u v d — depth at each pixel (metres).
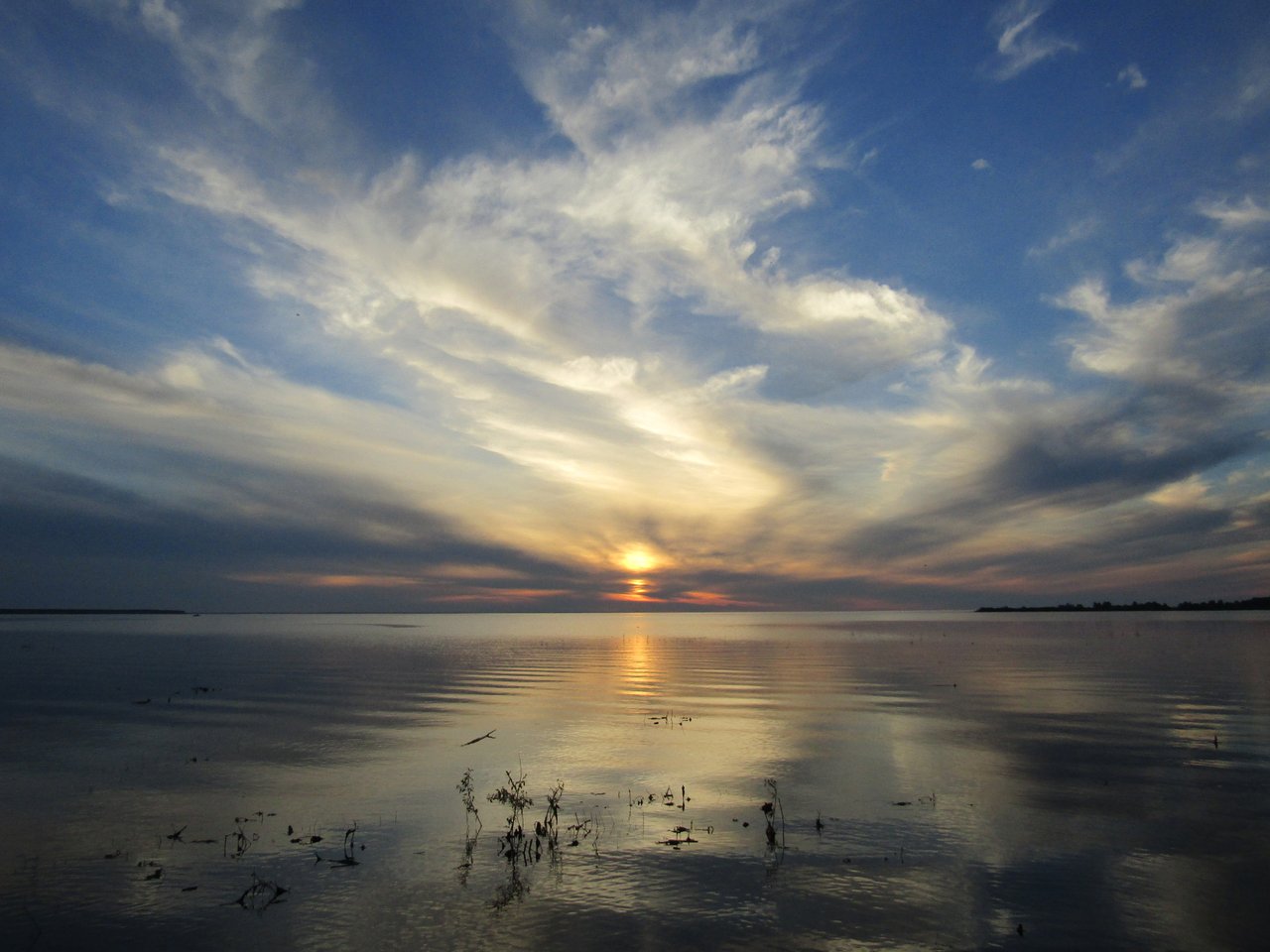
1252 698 34.19
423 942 10.97
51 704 34.91
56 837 15.57
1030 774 20.23
